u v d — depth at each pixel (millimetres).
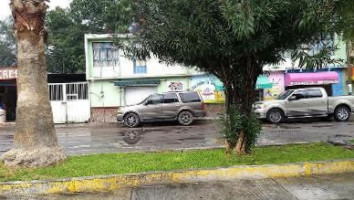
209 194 6539
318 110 20562
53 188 6969
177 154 9180
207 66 8555
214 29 7066
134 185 7203
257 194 6453
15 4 8289
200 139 14844
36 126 8266
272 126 18734
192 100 21750
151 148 12734
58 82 28328
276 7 6539
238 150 8641
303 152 8914
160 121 21859
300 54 6902
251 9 6141
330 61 7012
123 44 8391
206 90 25891
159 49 8031
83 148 13617
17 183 6984
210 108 25891
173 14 7332
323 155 8453
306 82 25422
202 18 7000
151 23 7809
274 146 9992
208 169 7406
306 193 6395
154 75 25828
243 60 8195
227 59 8141
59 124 25109
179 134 16906
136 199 6406
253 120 8594
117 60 25844
